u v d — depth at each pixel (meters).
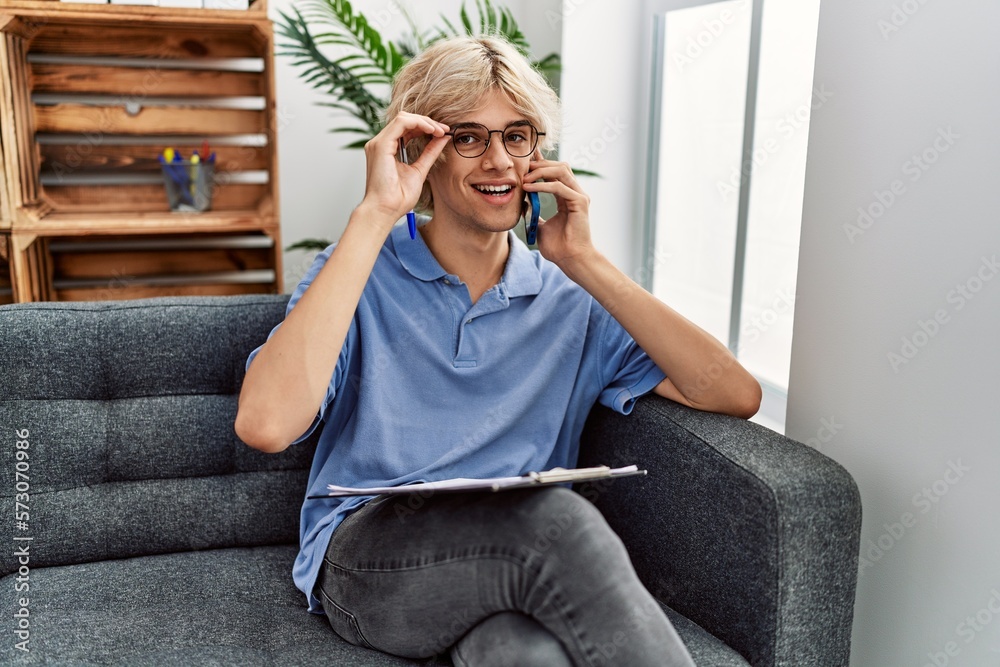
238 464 1.45
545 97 1.33
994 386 1.07
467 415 1.31
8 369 1.38
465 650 1.06
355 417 1.30
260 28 2.21
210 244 2.39
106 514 1.38
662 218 2.27
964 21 1.08
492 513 1.06
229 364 1.47
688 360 1.29
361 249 1.20
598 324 1.41
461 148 1.29
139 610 1.21
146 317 1.45
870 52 1.24
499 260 1.39
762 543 1.09
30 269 2.21
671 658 0.97
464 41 1.33
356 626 1.14
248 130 2.47
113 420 1.41
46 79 2.28
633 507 1.33
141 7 2.11
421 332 1.32
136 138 2.37
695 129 2.08
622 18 2.20
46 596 1.25
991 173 1.05
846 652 1.15
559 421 1.36
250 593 1.29
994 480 1.08
